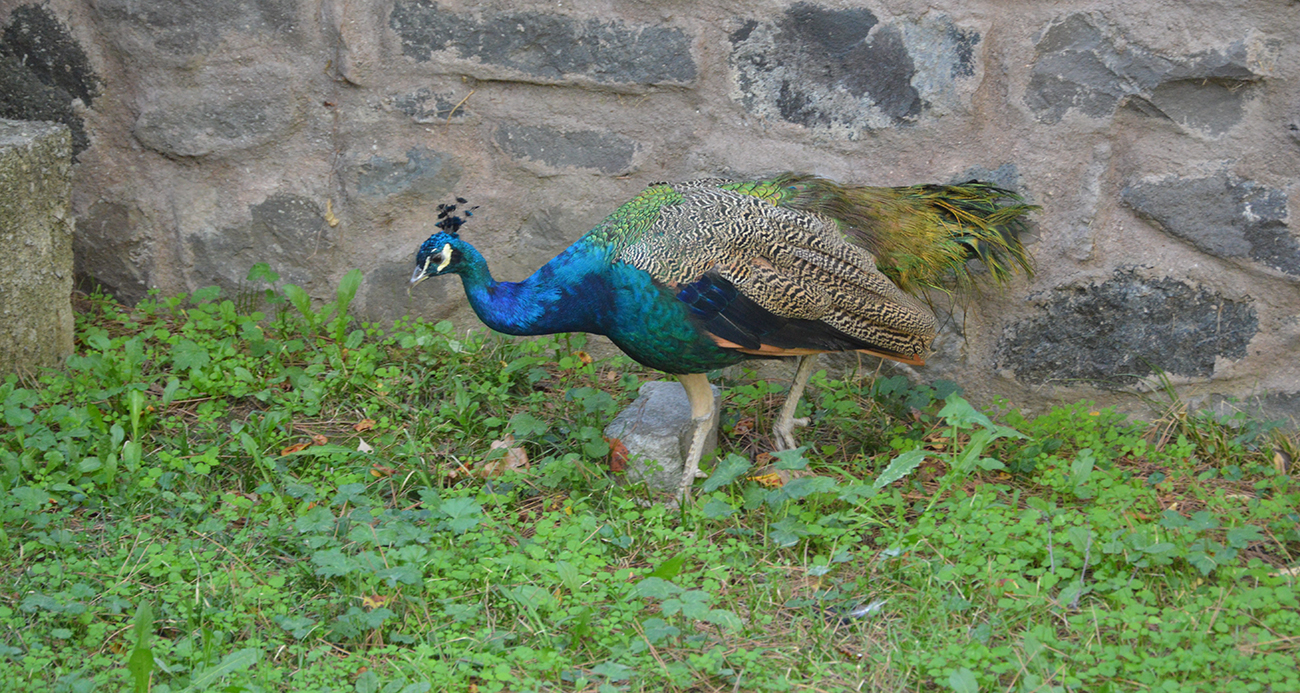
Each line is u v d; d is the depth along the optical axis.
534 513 3.64
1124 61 4.12
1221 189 4.14
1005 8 4.20
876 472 3.93
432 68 4.50
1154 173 4.20
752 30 4.37
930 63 4.27
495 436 4.10
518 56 4.48
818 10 4.31
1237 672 2.76
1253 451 4.17
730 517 3.60
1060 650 2.88
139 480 3.56
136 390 3.95
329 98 4.57
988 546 3.30
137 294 4.79
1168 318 4.29
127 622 2.98
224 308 4.57
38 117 4.62
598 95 4.51
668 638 3.00
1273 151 4.09
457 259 3.74
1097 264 4.29
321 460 3.86
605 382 4.60
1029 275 4.33
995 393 4.52
